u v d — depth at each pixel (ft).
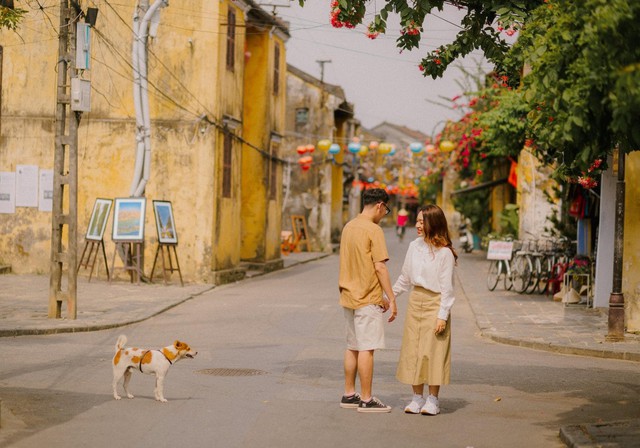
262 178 108.78
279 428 27.37
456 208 164.04
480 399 33.42
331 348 47.65
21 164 89.40
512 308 69.67
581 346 48.85
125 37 86.74
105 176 87.56
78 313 60.85
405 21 32.17
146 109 85.30
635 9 21.26
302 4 32.48
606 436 25.48
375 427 27.84
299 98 147.74
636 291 54.03
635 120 23.40
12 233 89.66
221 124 88.17
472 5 34.91
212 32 86.48
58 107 56.18
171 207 84.64
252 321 60.23
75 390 33.40
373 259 29.81
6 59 89.40
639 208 53.88
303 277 100.94
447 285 29.37
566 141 26.32
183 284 84.74
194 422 28.02
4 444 24.44
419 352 29.68
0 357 41.65
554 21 26.63
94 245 86.17
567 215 82.58
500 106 95.14
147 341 49.75
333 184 164.76
